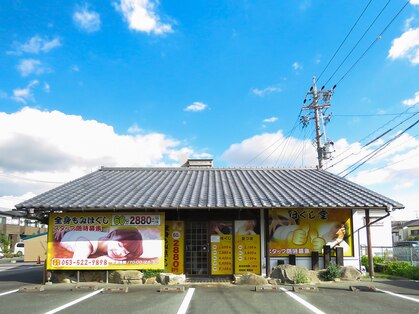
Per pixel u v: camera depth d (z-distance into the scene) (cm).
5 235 4272
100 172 1630
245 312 738
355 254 1221
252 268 1198
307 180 1454
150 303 824
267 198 1166
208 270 1205
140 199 1158
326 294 918
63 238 1135
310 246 1216
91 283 1106
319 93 2308
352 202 1120
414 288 1008
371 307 780
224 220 1230
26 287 1010
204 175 1577
